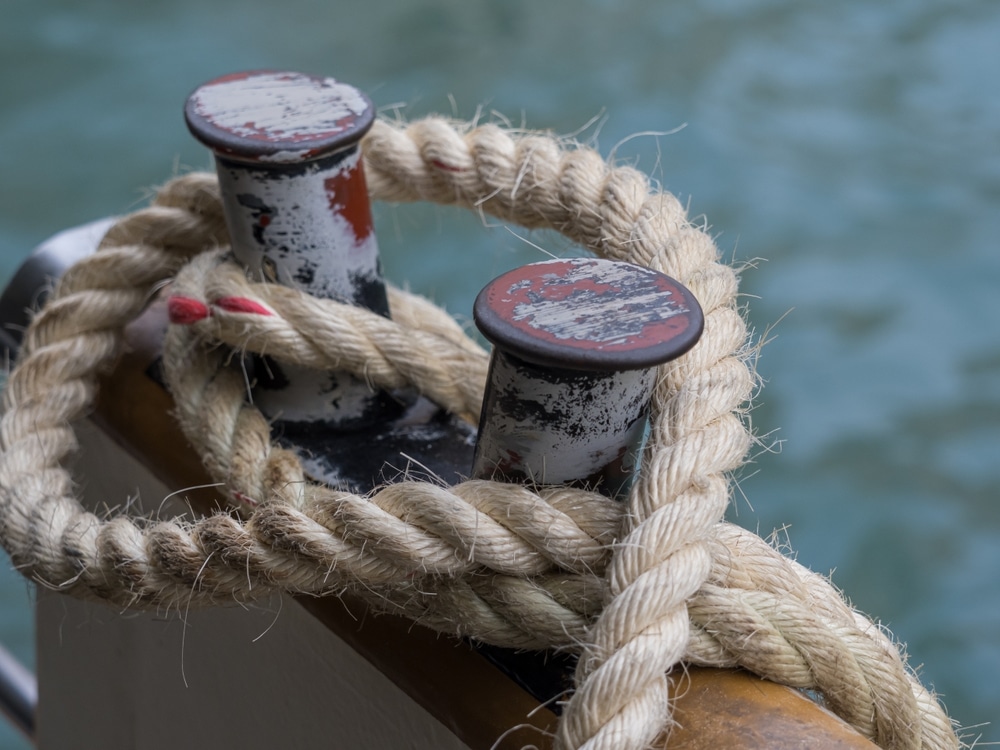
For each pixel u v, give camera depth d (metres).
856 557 4.05
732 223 5.09
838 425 4.35
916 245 5.00
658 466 0.90
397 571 0.94
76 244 1.48
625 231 1.15
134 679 1.43
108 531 1.06
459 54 6.19
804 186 5.26
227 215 1.13
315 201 1.09
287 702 1.18
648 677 0.82
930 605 3.96
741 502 4.19
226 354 1.18
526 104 5.79
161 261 1.32
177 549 1.00
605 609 0.85
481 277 4.62
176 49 6.29
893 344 4.62
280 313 1.10
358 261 1.15
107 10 6.55
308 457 1.15
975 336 4.68
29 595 1.50
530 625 0.92
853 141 5.54
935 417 4.38
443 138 1.29
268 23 6.50
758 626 0.89
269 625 1.16
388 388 1.15
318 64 6.14
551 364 0.83
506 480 0.95
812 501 4.19
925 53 6.07
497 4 6.50
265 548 0.96
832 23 6.33
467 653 0.98
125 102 5.98
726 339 1.01
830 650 0.91
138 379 1.30
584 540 0.90
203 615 1.25
